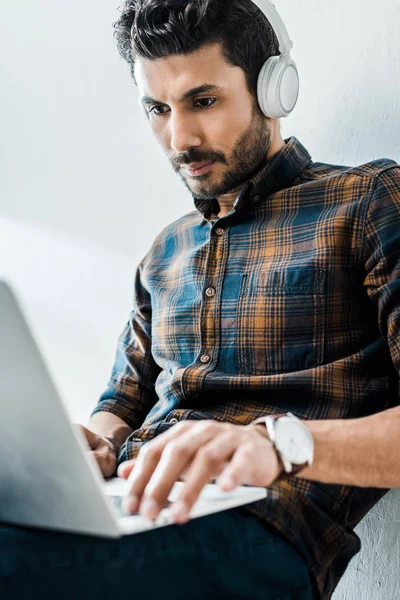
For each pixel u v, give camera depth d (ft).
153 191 6.09
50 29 6.64
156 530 2.70
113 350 6.36
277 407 3.78
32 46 6.77
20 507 2.54
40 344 2.09
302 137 5.20
